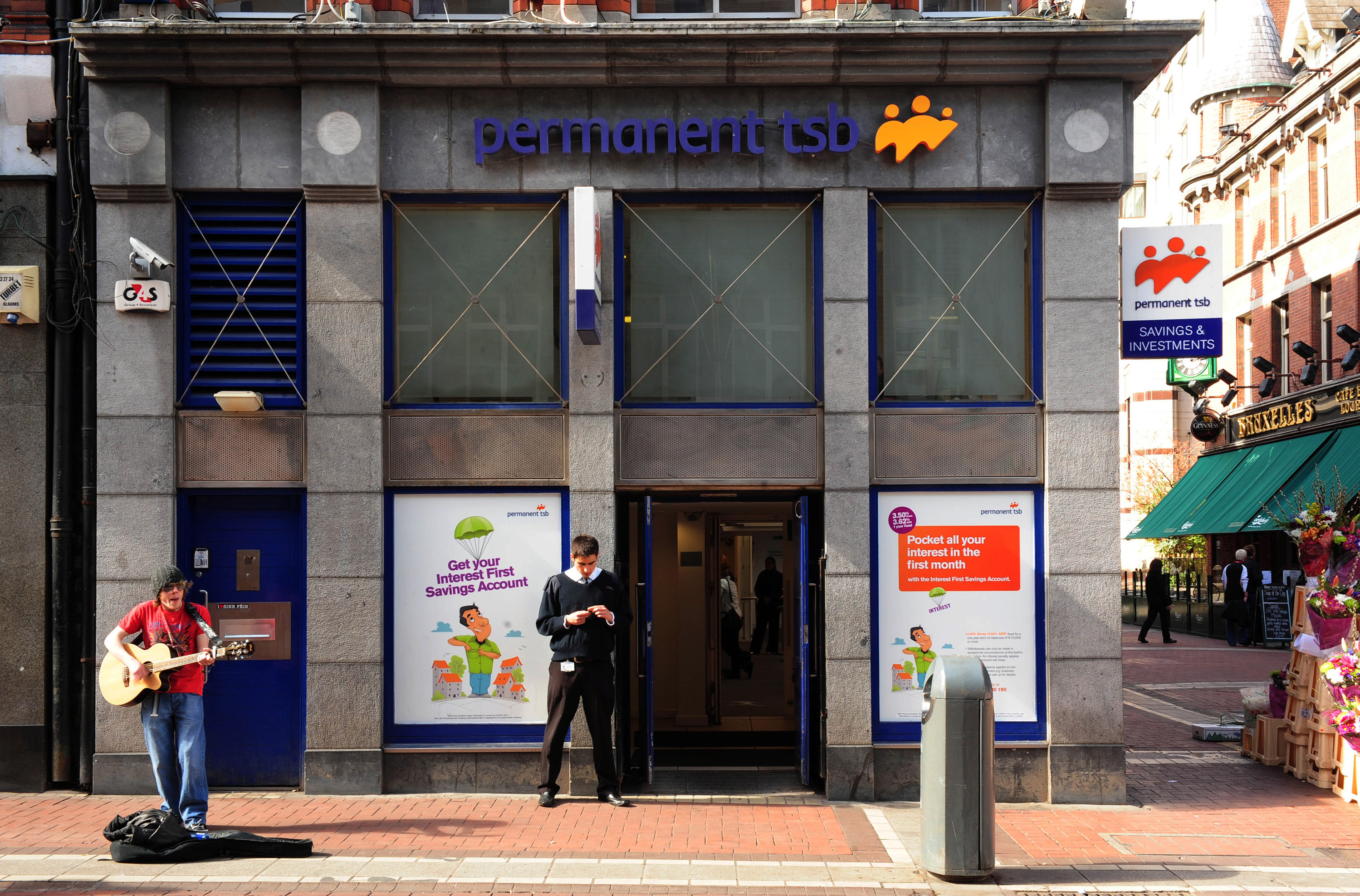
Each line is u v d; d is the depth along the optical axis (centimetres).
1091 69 873
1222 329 911
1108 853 726
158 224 883
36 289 888
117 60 860
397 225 910
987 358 909
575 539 837
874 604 881
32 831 760
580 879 655
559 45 866
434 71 876
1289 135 2452
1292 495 2028
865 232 891
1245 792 910
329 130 878
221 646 732
